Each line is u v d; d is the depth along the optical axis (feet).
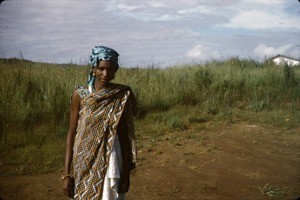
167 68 42.27
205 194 14.03
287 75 37.55
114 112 8.05
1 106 21.81
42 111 23.02
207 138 21.62
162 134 22.47
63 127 22.13
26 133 20.59
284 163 17.53
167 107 28.55
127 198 13.60
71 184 8.30
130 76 31.55
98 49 8.07
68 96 24.41
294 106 29.89
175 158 18.11
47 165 16.88
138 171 16.39
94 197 7.88
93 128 7.94
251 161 17.78
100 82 8.13
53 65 31.07
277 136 22.27
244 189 14.53
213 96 32.07
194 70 40.09
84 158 7.93
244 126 24.61
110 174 7.99
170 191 14.28
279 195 13.91
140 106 26.45
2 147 18.60
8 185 14.52
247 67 50.26
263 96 33.24
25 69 27.40
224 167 16.94
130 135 8.38
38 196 13.66
